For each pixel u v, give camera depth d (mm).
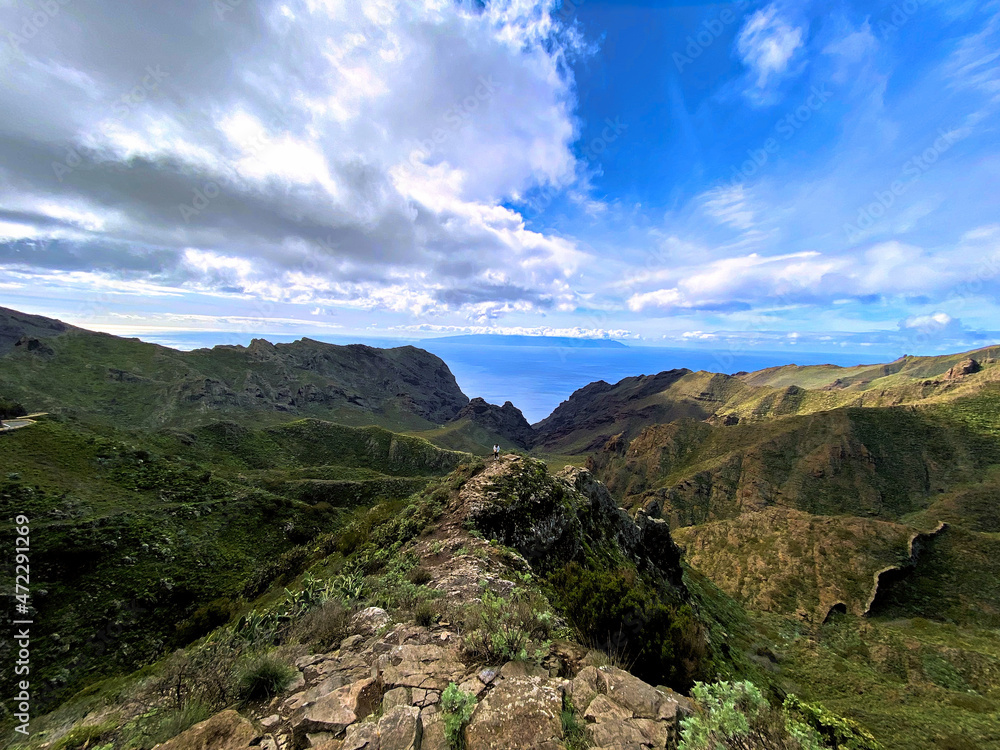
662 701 4516
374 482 108062
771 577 70812
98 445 69562
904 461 135250
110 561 46750
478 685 5246
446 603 10117
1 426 65562
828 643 48938
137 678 15250
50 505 51688
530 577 14695
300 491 101125
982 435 132250
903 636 49156
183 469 73812
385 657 6250
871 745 5191
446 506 23562
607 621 9531
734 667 29062
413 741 4199
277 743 4559
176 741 4570
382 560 18734
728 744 3811
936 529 77375
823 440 150125
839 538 75625
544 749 3936
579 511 27688
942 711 31625
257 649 7992
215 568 52906
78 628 39281
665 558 39812
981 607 61812
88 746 5344
